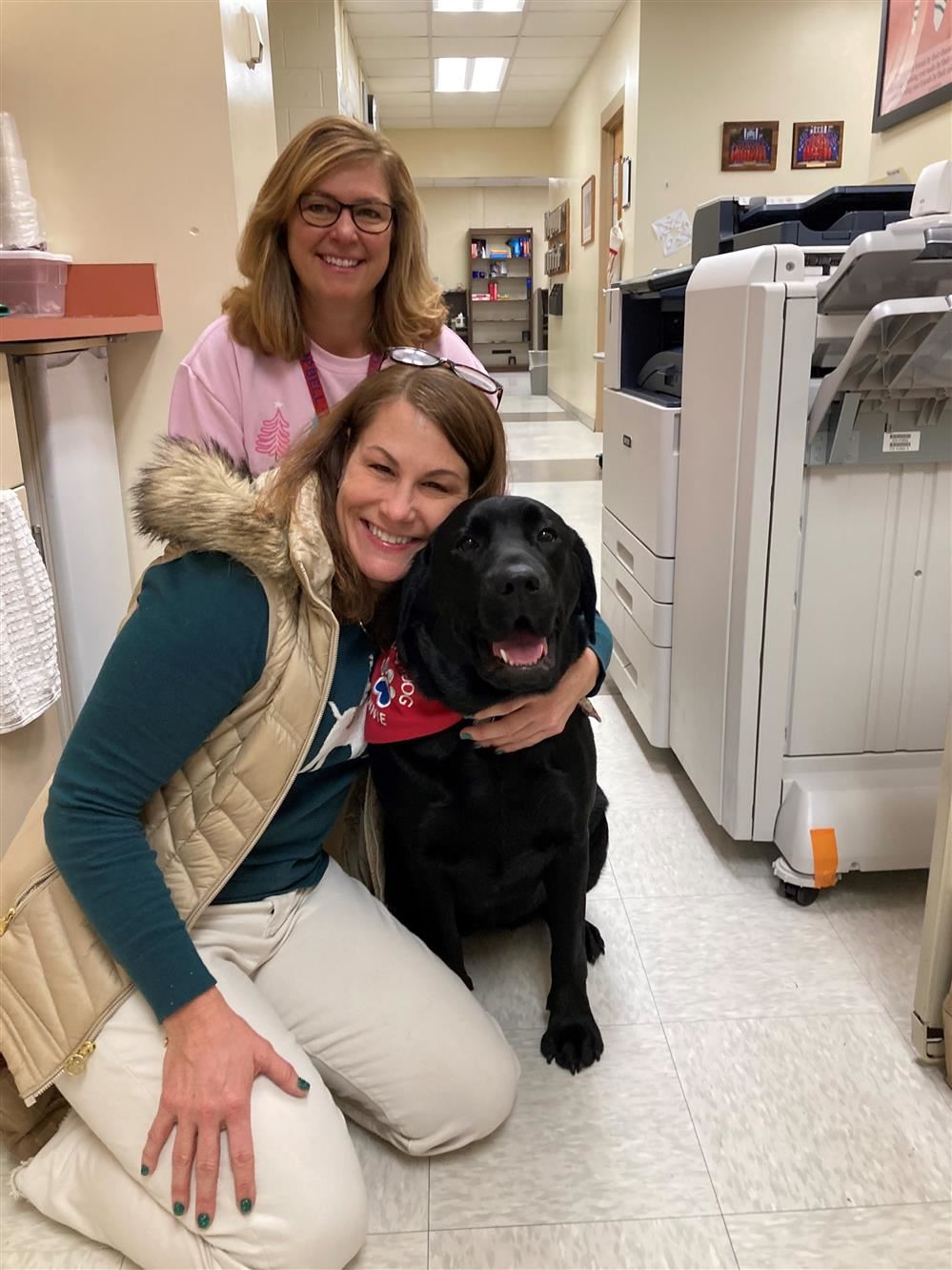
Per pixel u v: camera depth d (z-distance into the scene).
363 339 1.54
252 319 1.44
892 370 1.39
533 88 8.01
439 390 1.03
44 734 1.50
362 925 1.19
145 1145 0.93
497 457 1.12
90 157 2.06
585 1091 1.27
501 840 1.23
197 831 1.01
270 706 0.98
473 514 1.03
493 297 12.95
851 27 5.06
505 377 13.28
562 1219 1.08
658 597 2.03
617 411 2.40
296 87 5.13
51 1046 0.97
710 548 1.73
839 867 1.62
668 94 5.15
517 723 1.12
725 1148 1.18
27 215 1.93
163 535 0.94
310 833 1.15
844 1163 1.15
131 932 0.91
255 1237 0.92
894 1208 1.09
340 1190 0.96
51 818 0.92
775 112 5.19
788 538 1.53
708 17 5.03
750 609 1.57
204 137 2.06
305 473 1.02
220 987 1.03
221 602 0.93
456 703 1.09
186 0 1.98
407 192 1.41
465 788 1.18
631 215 5.45
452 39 6.49
